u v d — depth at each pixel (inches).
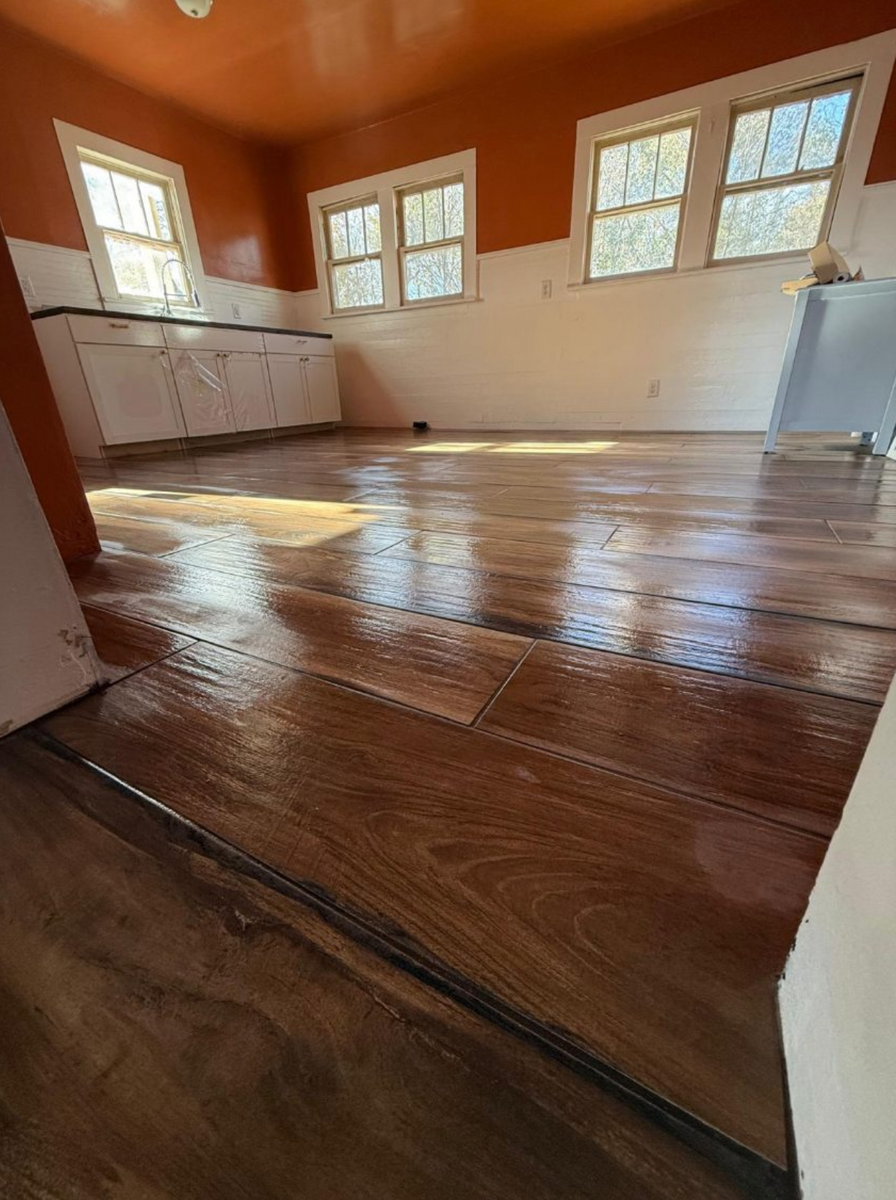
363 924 15.1
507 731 22.9
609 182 135.2
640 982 13.4
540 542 48.8
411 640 31.2
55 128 119.6
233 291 164.4
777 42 112.0
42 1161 10.9
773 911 15.0
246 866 17.0
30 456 44.4
